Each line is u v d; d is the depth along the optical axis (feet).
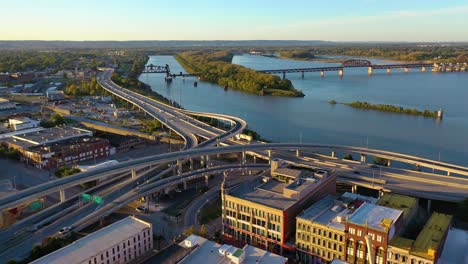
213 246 481.05
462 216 623.77
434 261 430.20
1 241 539.70
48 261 449.06
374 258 465.47
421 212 597.52
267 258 463.01
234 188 608.19
